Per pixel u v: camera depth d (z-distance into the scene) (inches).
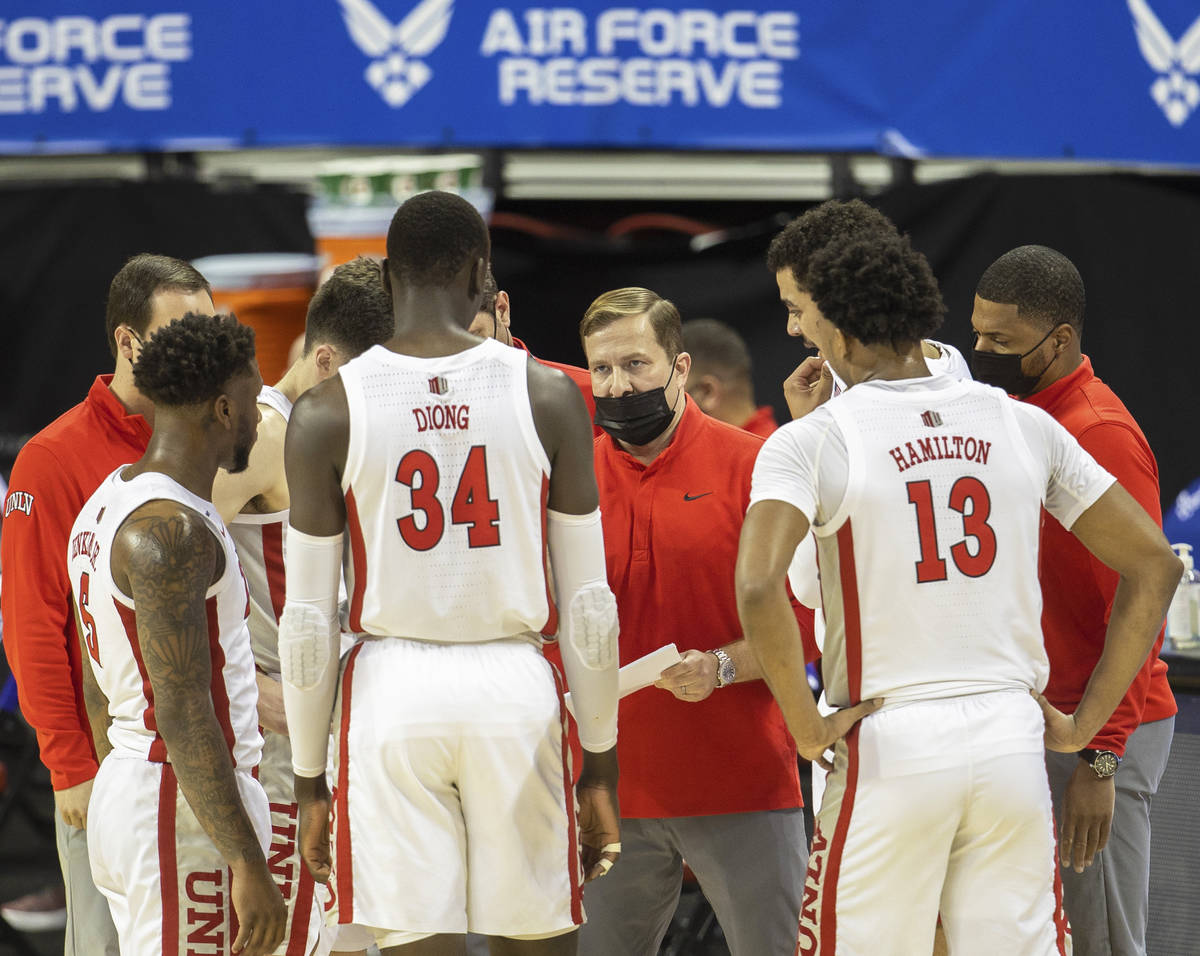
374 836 312.2
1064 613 422.0
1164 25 743.7
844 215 386.9
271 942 346.0
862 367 335.6
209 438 356.5
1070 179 783.1
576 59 683.4
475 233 327.3
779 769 437.7
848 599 322.3
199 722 332.8
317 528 315.6
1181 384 805.9
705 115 689.6
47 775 778.2
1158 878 513.0
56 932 676.7
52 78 695.1
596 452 454.6
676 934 645.9
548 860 321.7
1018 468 326.0
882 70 698.8
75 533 362.6
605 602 330.0
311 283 764.6
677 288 796.6
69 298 767.7
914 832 313.6
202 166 783.1
